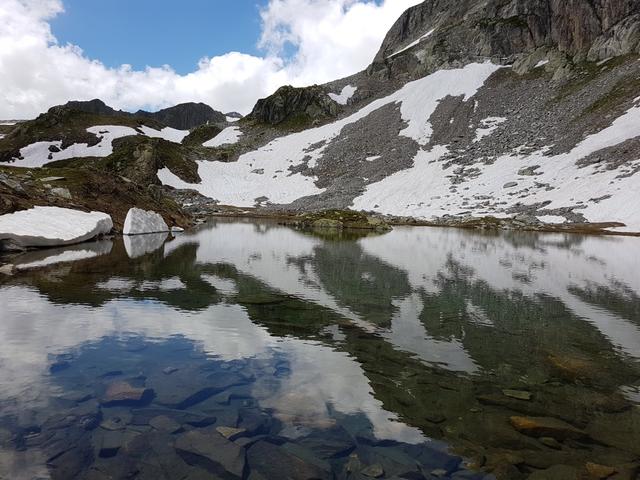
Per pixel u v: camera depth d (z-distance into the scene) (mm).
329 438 7055
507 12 166750
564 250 40406
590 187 78812
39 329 12594
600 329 14438
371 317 15352
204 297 17625
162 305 16047
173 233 51531
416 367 10617
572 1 139875
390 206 93750
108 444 6551
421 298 18719
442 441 7098
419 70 168375
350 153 128500
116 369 9758
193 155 140375
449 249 39844
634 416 8188
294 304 16922
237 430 7176
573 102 113438
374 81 179625
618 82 109438
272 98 181750
